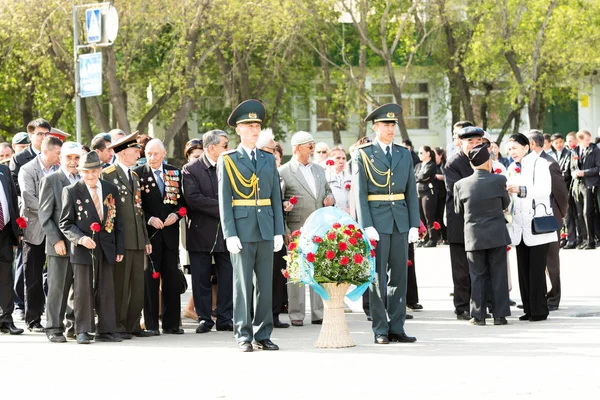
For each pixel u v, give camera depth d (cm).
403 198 1525
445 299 2070
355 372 1249
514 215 1723
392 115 1525
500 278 1677
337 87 5122
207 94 4903
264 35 4419
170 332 1677
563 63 4469
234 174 1459
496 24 4453
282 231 1487
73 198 1571
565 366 1254
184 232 1894
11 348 1530
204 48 4372
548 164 1773
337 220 1467
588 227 3038
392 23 4741
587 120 5575
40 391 1189
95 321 1709
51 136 1720
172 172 1697
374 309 1505
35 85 4491
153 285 1662
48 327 1598
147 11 4075
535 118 4550
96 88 2497
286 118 5031
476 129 1711
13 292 1703
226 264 1706
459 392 1112
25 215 1703
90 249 1569
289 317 1762
